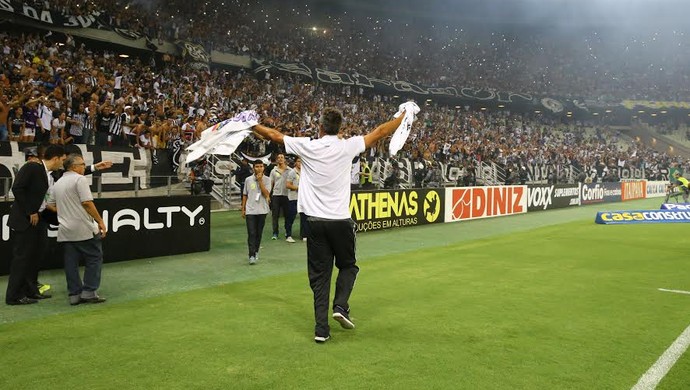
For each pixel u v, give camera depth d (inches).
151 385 151.9
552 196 888.3
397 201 574.9
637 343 189.8
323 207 186.7
